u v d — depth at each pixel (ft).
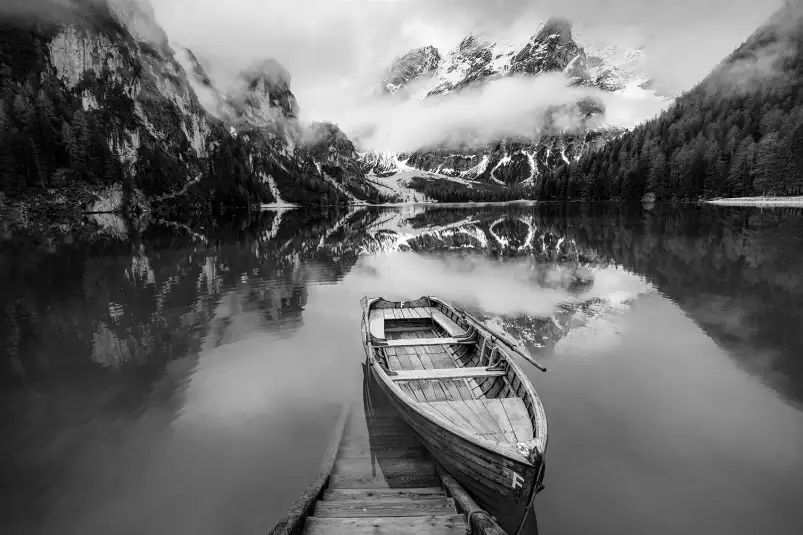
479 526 20.10
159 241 165.27
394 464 28.71
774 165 337.11
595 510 23.88
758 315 58.65
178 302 71.41
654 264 97.09
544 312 62.59
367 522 21.62
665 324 55.93
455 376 32.76
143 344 52.13
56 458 30.22
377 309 56.39
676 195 407.64
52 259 117.29
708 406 34.94
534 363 33.22
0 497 26.40
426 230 214.28
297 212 501.56
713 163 384.88
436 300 57.00
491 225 232.12
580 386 38.73
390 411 35.99
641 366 42.98
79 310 66.49
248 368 45.06
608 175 489.67
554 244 140.56
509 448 22.33
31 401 38.52
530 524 22.98
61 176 359.87
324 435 32.65
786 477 26.32
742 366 42.86
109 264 108.78
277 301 72.38
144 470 28.73
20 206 318.65
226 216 398.62
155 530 23.76
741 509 23.80
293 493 26.37
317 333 56.18
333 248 144.56
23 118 378.32
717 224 179.22
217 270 100.83
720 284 76.54
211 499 25.99
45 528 24.09
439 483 26.76
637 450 29.17
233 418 35.17
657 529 22.45
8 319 62.44
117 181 392.27
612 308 63.93
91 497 26.35
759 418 33.06
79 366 45.93
